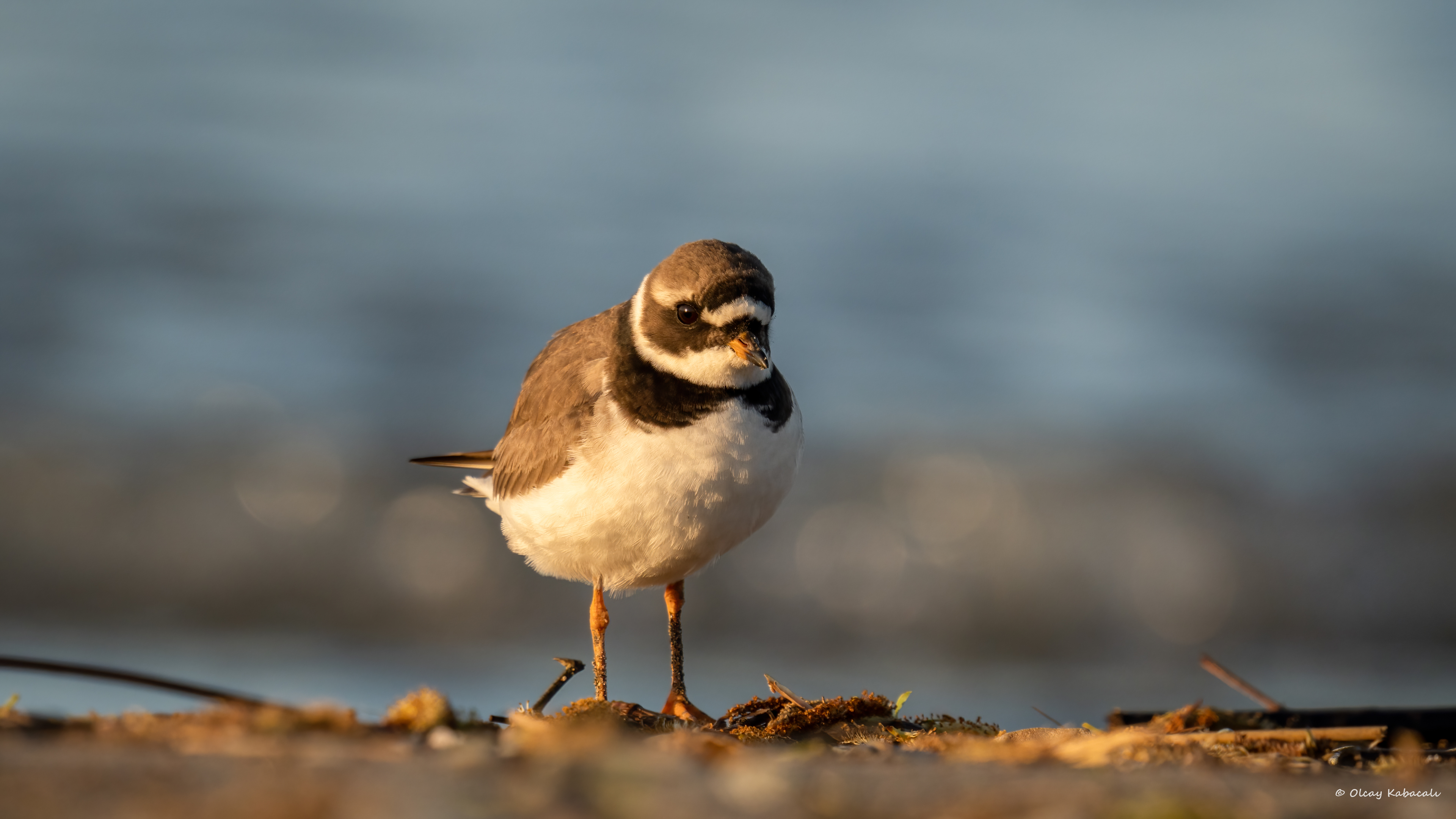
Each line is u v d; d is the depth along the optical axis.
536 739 4.45
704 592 14.98
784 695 6.67
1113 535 15.89
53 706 9.33
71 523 15.87
